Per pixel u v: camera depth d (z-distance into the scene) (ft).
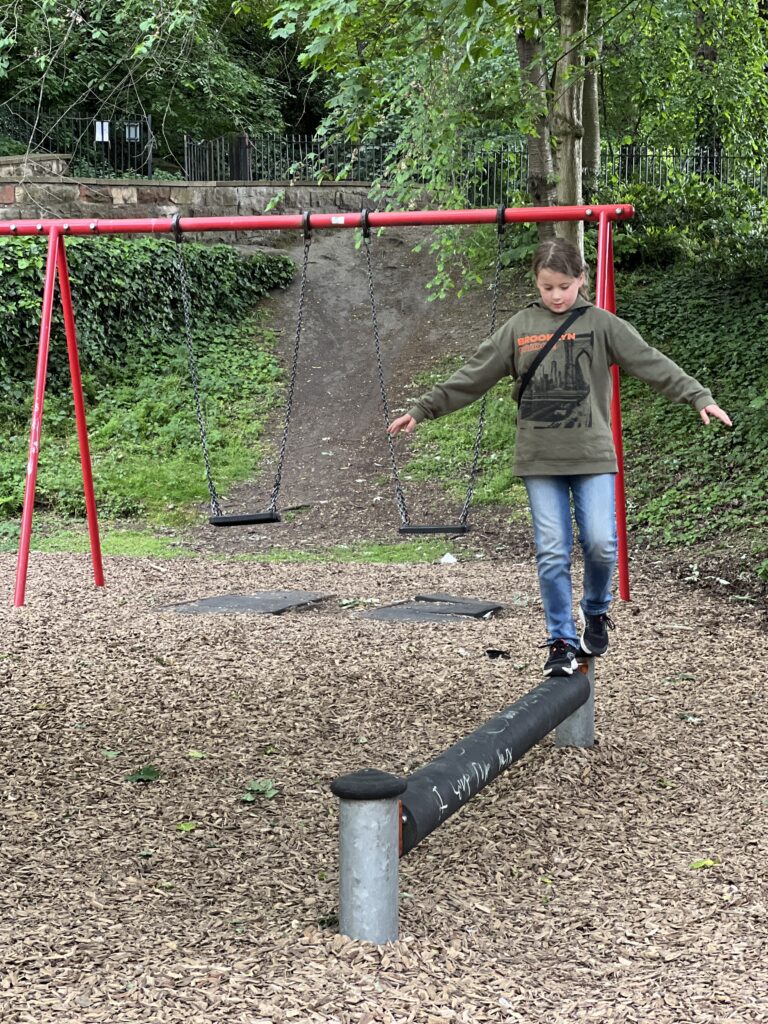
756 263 58.80
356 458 49.93
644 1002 9.55
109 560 35.99
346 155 75.72
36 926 10.46
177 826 13.23
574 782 14.94
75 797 14.07
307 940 10.31
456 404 15.42
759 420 42.83
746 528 35.37
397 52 39.50
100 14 48.65
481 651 22.27
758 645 23.24
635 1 42.93
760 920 11.27
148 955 9.92
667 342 53.21
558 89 39.37
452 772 11.54
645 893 11.90
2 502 44.37
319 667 20.77
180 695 18.80
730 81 59.47
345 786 10.27
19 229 29.32
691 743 16.81
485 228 53.72
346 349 61.00
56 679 19.76
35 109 74.08
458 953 10.27
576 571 32.22
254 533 42.29
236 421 53.16
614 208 25.17
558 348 14.82
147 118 74.02
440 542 39.81
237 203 69.97
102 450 50.01
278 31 37.63
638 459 43.62
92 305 55.98
